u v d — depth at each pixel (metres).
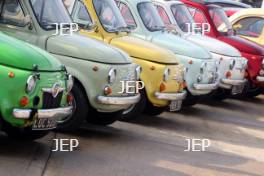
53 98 7.61
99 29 10.28
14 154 7.82
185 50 11.74
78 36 9.25
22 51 7.41
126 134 9.84
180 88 10.67
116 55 9.12
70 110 7.97
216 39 13.77
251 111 13.94
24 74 7.21
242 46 14.25
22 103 7.21
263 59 14.30
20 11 8.91
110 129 10.04
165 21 12.80
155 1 12.95
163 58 10.32
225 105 14.18
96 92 8.87
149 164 8.29
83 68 8.86
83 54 8.88
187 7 14.15
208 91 12.01
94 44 9.11
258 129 12.00
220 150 9.75
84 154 8.31
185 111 12.71
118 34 10.51
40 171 7.32
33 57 7.44
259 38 15.68
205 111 13.09
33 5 8.98
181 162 8.62
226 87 13.27
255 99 15.61
